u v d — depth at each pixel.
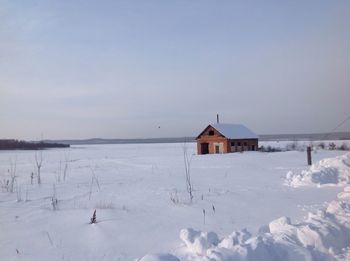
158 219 9.02
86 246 6.95
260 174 19.81
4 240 7.47
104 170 26.27
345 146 48.81
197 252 5.91
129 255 6.41
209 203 11.16
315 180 15.04
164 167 27.08
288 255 5.30
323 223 6.36
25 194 14.35
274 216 9.15
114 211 9.99
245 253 4.99
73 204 11.60
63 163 35.91
